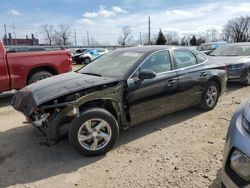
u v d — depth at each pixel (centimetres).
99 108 421
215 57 988
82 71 537
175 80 526
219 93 643
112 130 424
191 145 453
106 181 356
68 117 405
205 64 605
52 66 828
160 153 427
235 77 909
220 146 446
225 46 1074
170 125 545
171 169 379
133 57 506
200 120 571
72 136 402
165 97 513
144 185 344
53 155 430
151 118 502
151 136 493
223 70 645
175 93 532
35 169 391
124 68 480
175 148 443
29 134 519
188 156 414
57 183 356
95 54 2767
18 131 537
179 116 596
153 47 545
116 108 443
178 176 361
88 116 404
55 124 397
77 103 400
